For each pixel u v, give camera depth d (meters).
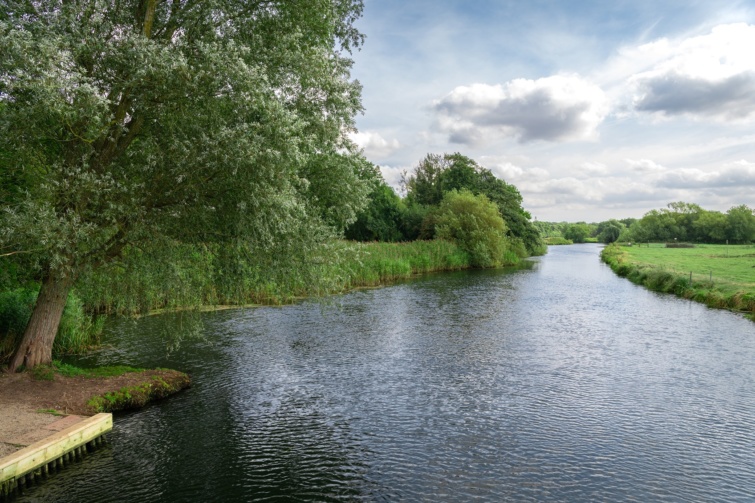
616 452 10.26
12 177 12.87
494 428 11.49
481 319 24.94
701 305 29.45
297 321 24.11
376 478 9.23
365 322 24.02
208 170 11.23
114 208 11.00
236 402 13.11
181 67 10.44
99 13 11.07
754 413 12.28
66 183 10.12
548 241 196.62
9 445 9.03
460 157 82.25
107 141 12.43
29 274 14.36
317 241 13.96
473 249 58.94
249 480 9.14
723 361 16.97
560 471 9.48
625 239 159.50
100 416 10.70
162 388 13.40
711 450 10.32
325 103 14.28
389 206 72.81
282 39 13.38
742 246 116.31
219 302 28.77
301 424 11.73
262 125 11.23
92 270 12.32
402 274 46.31
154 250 12.27
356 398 13.48
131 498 8.45
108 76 11.27
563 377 15.29
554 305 29.50
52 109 9.21
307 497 8.57
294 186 13.77
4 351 15.14
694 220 143.12
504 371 15.95
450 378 15.23
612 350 18.62
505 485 8.96
